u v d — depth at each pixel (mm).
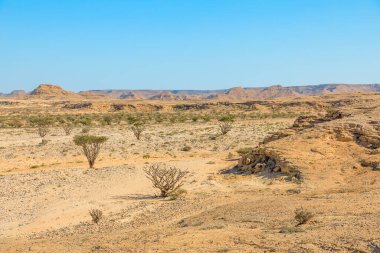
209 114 129125
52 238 17703
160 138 60781
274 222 15750
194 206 21953
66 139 61125
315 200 19859
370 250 10500
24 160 43062
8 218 22328
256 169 29766
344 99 135875
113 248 13352
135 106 168250
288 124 81500
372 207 16875
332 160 27625
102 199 25391
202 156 42656
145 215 21312
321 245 11445
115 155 45125
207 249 12117
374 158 26375
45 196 26703
